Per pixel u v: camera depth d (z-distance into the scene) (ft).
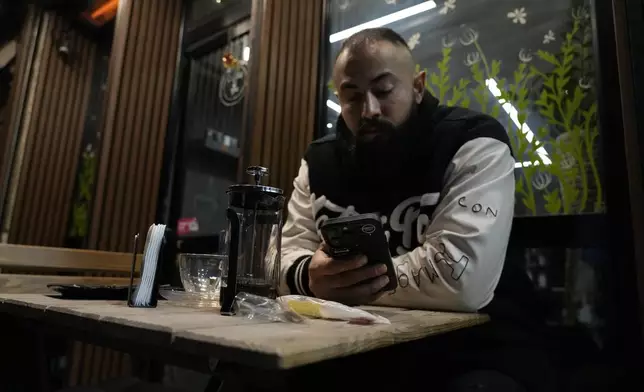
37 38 8.73
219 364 1.67
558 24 4.50
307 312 2.18
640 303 3.17
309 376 1.90
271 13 5.85
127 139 6.95
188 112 7.66
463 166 3.44
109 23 9.46
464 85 5.01
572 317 3.92
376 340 1.68
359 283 2.77
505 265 4.28
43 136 8.64
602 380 3.70
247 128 5.62
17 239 8.07
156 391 3.38
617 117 3.92
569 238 4.06
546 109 4.45
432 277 3.00
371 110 3.55
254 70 5.73
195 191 7.25
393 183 3.85
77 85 9.32
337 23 6.21
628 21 3.49
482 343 4.05
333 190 4.12
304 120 5.99
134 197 6.99
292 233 4.22
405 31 5.57
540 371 3.89
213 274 2.80
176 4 7.85
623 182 3.81
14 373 2.94
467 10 5.12
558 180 4.27
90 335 2.31
